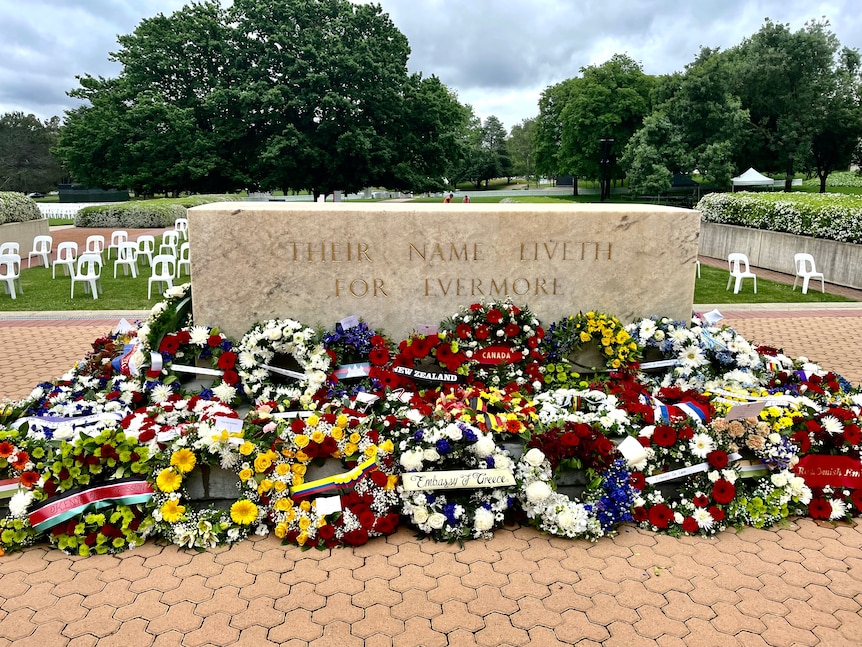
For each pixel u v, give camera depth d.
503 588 3.24
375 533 3.66
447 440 3.77
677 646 2.84
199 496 3.84
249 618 2.99
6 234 17.19
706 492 3.92
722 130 35.31
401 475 3.77
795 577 3.38
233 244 5.18
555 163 53.28
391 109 33.47
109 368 4.97
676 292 5.69
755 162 42.19
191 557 3.50
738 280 12.16
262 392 4.78
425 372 5.23
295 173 33.53
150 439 3.77
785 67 37.72
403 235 5.30
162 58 33.25
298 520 3.63
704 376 5.21
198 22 33.00
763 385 5.21
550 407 4.34
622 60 44.91
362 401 4.40
